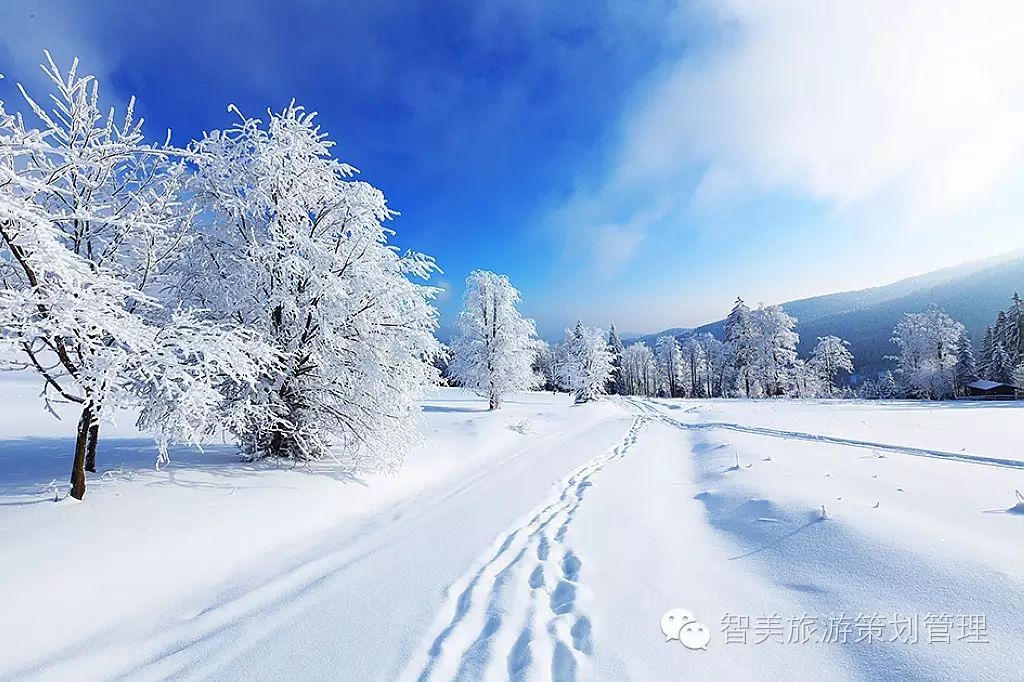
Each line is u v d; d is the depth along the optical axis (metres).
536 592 4.46
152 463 8.46
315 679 3.20
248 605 4.40
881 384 61.94
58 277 5.46
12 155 5.12
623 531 6.16
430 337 10.22
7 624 3.63
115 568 4.62
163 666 3.45
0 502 5.67
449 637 3.67
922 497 6.05
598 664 3.13
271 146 8.96
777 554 4.84
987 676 2.62
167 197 7.59
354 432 9.80
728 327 59.97
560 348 75.25
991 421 17.91
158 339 6.40
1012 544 4.18
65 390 5.74
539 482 10.16
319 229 9.85
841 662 3.01
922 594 3.58
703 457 11.98
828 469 8.58
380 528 6.91
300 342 9.09
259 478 8.07
